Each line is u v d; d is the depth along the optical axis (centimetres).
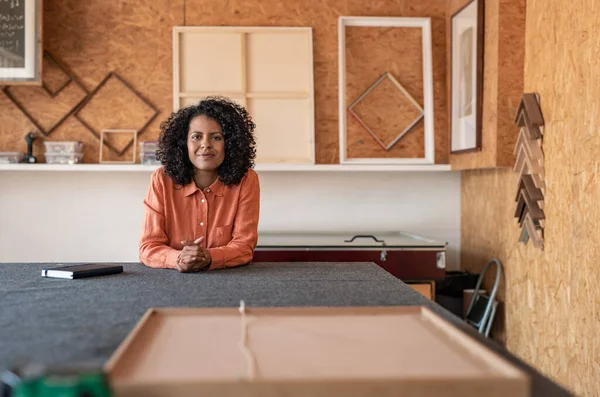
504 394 86
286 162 402
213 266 220
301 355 102
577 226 260
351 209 429
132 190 418
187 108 245
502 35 318
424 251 343
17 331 124
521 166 310
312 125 401
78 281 191
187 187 242
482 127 342
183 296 164
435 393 85
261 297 163
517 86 320
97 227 416
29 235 412
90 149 399
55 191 413
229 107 248
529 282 315
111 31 398
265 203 425
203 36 400
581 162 255
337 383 85
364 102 410
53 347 112
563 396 87
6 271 213
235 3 403
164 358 100
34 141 396
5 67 374
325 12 407
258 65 403
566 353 271
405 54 411
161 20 400
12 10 374
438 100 412
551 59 285
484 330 338
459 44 379
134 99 400
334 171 427
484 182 384
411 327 123
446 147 413
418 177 431
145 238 236
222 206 245
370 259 342
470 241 412
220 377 89
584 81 252
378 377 86
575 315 262
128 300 158
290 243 347
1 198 410
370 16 407
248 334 117
